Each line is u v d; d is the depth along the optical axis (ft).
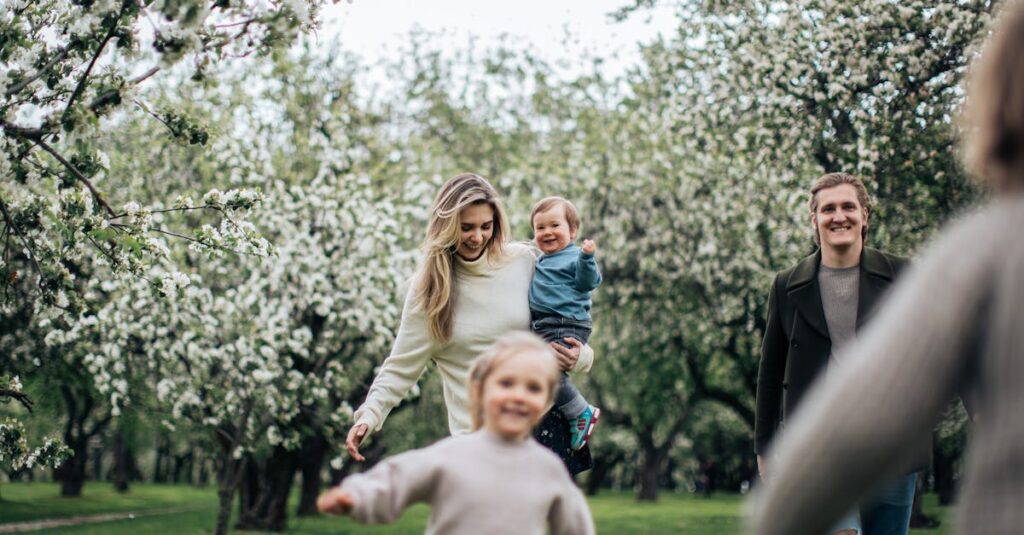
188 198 23.15
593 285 14.60
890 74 36.04
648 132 61.77
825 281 16.51
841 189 16.26
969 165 5.34
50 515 84.07
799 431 4.90
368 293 53.72
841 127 39.42
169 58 15.57
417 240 66.49
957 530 4.92
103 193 19.76
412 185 63.21
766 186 53.98
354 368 66.33
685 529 69.05
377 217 56.24
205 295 50.70
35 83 19.19
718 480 163.22
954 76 34.91
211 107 59.98
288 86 66.03
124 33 17.16
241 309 52.44
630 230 64.90
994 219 4.98
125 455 130.62
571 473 14.62
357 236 54.60
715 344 69.21
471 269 14.74
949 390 4.84
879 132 36.70
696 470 163.02
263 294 53.36
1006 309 4.71
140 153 60.03
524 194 67.82
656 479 114.83
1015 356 4.66
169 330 50.52
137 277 22.54
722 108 44.68
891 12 36.96
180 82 60.03
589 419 14.53
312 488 77.56
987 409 4.83
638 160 63.62
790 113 39.81
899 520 15.47
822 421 4.76
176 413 51.06
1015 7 5.16
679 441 138.51
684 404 94.63
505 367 9.21
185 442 144.46
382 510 8.75
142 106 18.76
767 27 41.83
